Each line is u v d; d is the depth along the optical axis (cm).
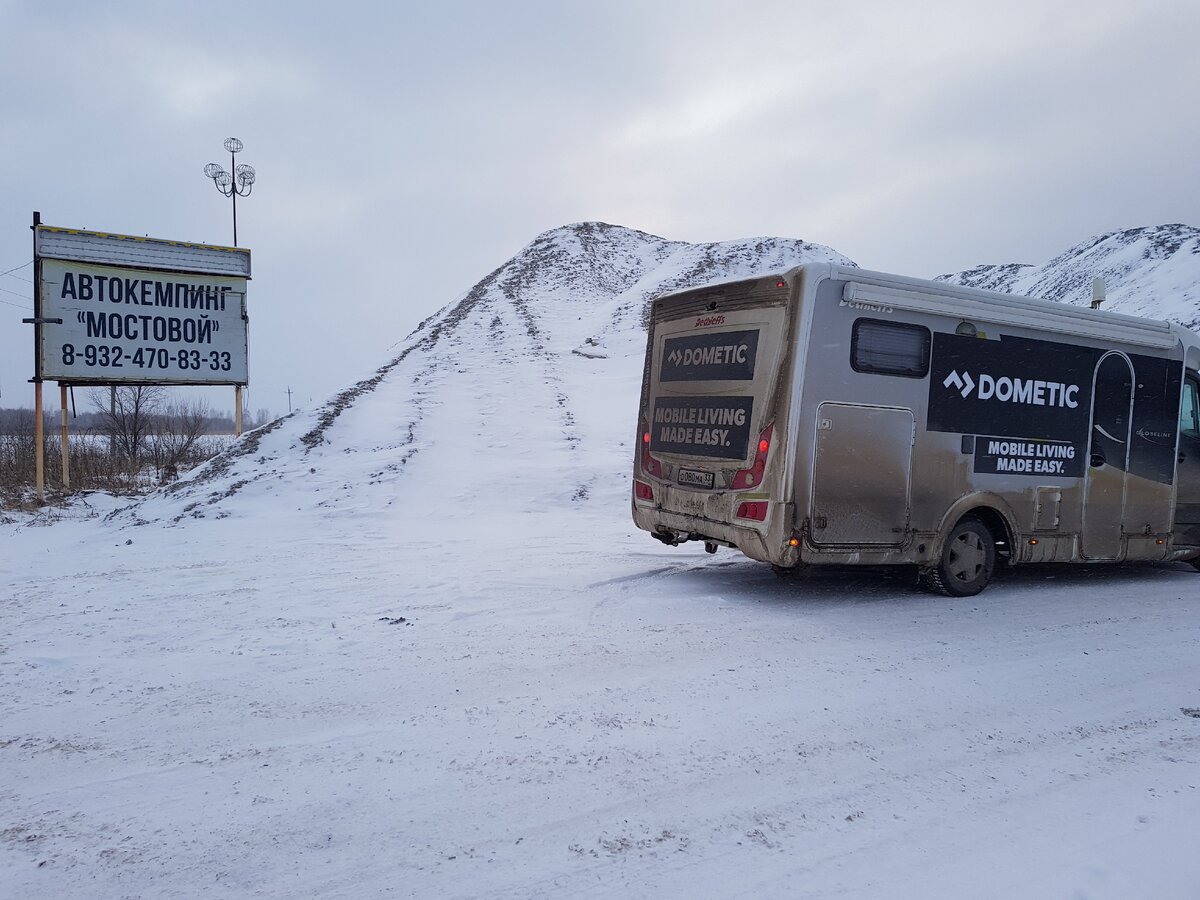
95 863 331
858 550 766
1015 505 861
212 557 1029
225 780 404
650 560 1012
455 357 2908
